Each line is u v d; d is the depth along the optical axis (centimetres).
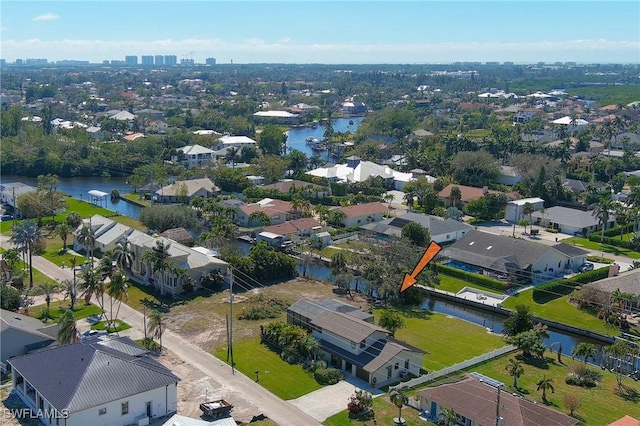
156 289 10844
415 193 17725
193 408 6862
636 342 9138
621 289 10494
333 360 8075
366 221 15862
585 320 10031
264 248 11731
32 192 15750
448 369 7856
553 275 12125
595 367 8275
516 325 9038
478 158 19738
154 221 14300
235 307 10056
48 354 7031
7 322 7688
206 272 10975
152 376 6725
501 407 6475
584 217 15450
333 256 11425
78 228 13288
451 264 12625
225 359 8162
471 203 16525
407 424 6619
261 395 7212
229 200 16625
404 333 9300
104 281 10469
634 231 15038
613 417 6906
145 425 6506
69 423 6062
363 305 10444
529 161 19900
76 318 9369
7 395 6994
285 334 8419
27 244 11344
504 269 11738
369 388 7475
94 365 6644
